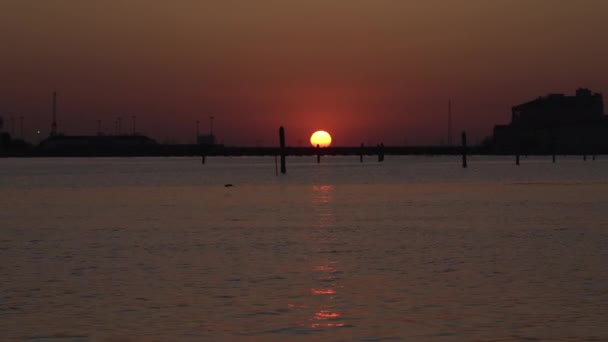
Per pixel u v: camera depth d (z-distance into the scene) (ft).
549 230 239.91
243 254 190.90
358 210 330.54
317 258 183.93
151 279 156.35
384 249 198.90
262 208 346.13
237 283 151.94
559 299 135.95
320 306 131.95
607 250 193.06
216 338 112.98
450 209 333.01
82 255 189.78
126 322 121.80
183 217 297.94
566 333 114.62
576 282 150.71
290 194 460.96
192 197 433.89
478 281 152.66
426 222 271.49
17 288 146.92
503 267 168.55
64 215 310.45
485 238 220.84
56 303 134.51
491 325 119.14
